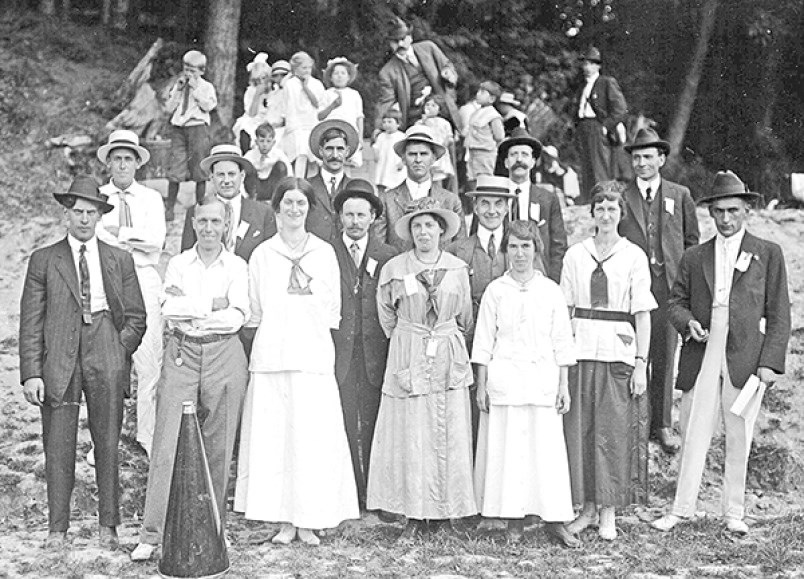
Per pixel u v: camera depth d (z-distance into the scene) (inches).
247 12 722.8
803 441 359.9
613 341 265.7
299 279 255.9
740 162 803.4
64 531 253.8
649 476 317.4
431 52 510.9
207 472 227.5
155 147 561.6
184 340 247.9
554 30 807.1
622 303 267.4
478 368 264.7
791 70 800.9
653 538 265.7
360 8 740.0
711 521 278.4
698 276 275.3
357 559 244.1
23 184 574.9
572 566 240.7
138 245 295.6
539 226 295.0
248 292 256.4
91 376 250.8
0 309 414.0
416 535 260.8
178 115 469.7
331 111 448.8
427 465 258.2
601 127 519.2
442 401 259.4
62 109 645.9
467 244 279.9
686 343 278.7
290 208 256.7
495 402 258.7
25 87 653.9
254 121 491.5
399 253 280.5
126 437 320.8
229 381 248.1
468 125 511.2
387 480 263.4
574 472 265.1
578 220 493.7
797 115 804.6
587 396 266.8
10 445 322.0
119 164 297.6
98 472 253.3
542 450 258.4
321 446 252.7
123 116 596.1
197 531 223.3
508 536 262.2
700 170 795.4
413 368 259.6
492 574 234.2
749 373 267.1
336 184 293.3
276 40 727.7
